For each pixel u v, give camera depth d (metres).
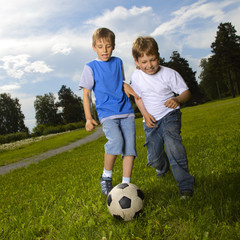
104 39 3.34
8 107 109.75
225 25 68.12
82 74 3.53
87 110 3.46
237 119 15.53
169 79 3.29
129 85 3.58
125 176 3.29
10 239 2.67
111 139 3.25
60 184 5.42
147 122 3.38
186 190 2.84
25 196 4.98
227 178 3.28
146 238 2.15
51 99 125.69
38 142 37.00
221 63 67.62
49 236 2.58
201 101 83.56
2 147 34.00
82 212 2.97
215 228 2.08
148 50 3.10
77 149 18.84
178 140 3.02
